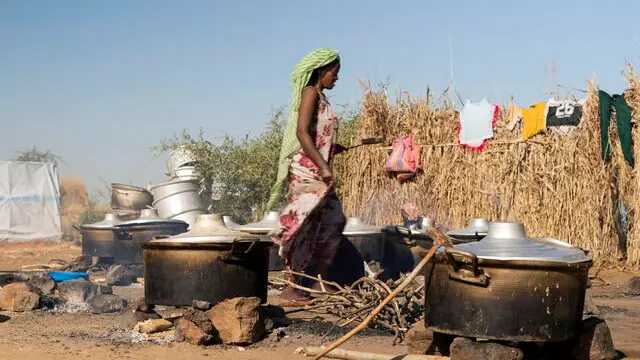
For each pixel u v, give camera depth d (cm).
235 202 1836
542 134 1422
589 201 1362
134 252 1324
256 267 628
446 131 1534
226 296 606
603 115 1350
